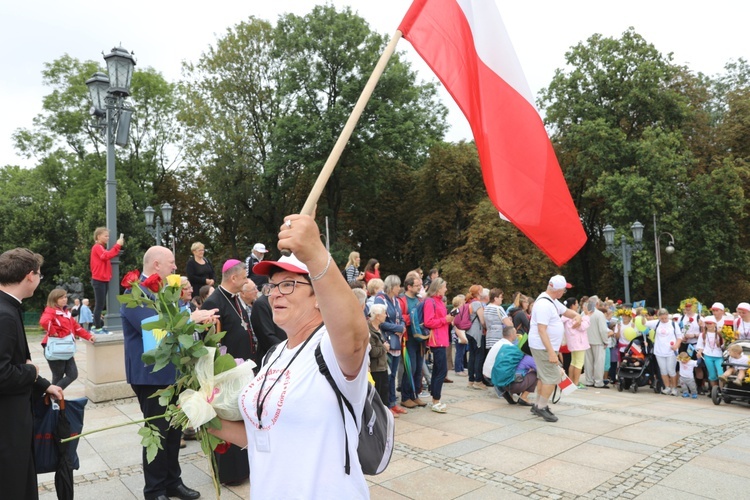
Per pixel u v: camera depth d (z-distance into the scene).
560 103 31.58
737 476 5.27
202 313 2.50
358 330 1.75
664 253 27.73
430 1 3.68
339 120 28.64
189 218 39.12
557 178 3.86
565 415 7.96
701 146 30.80
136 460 5.78
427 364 10.76
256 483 1.96
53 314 7.86
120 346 8.73
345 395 1.90
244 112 32.91
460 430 6.99
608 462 5.69
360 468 1.93
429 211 34.84
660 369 10.21
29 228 32.75
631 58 30.03
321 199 33.72
